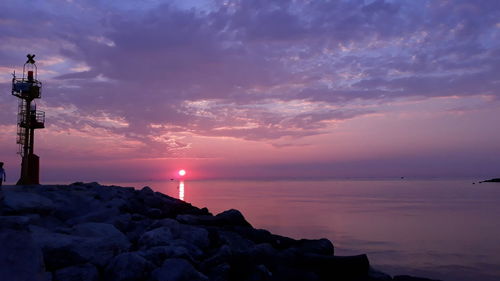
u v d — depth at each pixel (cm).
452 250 2728
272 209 5806
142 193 2330
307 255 1265
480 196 9869
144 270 941
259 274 1078
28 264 723
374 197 9562
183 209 2150
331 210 5803
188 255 1070
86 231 1123
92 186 2256
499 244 2981
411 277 1298
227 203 6931
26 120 2505
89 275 898
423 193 11731
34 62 2589
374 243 2977
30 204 1316
